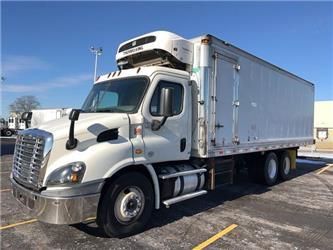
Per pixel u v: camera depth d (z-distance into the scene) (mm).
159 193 5711
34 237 5160
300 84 12125
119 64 7367
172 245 4973
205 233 5559
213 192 8977
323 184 10797
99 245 4879
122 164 5055
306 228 5977
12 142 31969
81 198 4555
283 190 9562
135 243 4996
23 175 4938
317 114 46719
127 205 5188
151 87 5715
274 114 9977
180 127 6254
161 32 6387
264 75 9305
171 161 6410
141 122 5508
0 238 5113
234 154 7879
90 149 4809
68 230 5473
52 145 4578
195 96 6641
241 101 8070
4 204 7094
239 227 5926
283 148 10828
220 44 7156
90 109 6293
